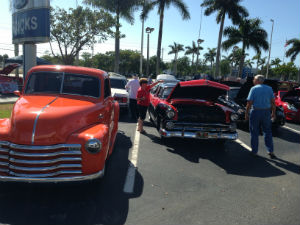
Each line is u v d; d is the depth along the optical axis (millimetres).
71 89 4297
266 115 5727
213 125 5984
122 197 3588
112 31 15141
